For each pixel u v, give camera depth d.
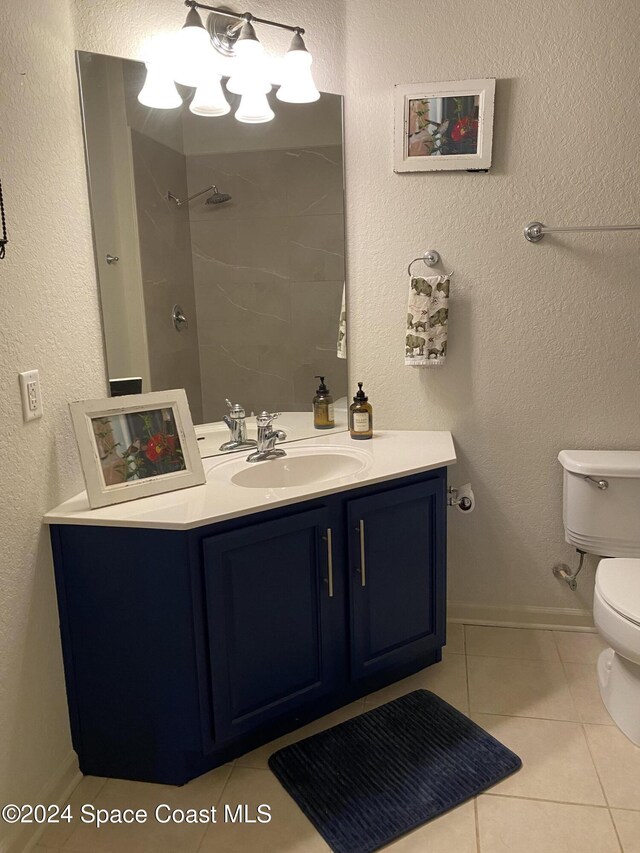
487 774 1.79
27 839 1.60
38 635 1.67
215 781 1.81
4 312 1.50
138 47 1.92
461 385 2.40
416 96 2.19
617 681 1.99
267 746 1.94
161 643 1.71
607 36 2.11
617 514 2.23
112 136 1.88
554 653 2.37
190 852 1.59
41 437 1.67
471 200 2.27
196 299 2.11
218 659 1.72
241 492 1.84
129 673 1.75
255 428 2.30
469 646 2.43
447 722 2.01
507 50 2.16
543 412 2.39
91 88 1.83
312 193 2.24
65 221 1.75
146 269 1.99
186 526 1.61
